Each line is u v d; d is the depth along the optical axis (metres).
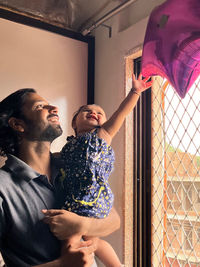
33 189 1.05
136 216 1.68
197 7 1.09
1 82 1.64
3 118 1.14
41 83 1.78
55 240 1.04
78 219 1.02
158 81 1.67
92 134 1.17
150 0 1.66
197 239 1.37
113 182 1.75
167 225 1.53
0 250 1.01
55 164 1.20
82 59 1.97
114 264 1.27
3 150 1.16
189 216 1.42
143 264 1.62
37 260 1.00
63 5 1.91
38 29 1.81
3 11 1.70
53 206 1.06
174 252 1.47
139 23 1.68
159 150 1.63
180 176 1.49
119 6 1.67
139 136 1.72
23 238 0.98
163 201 1.57
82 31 2.01
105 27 1.95
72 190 1.10
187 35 1.12
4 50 1.67
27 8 1.79
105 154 1.16
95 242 1.16
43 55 1.81
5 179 1.03
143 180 1.69
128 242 1.64
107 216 1.15
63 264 0.96
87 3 1.93
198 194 1.39
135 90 1.26
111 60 1.88
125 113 1.23
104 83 1.92
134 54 1.72
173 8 1.17
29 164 1.11
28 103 1.15
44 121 1.12
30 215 1.00
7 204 0.98
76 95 1.91
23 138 1.14
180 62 1.17
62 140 1.81
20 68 1.71
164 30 1.20
